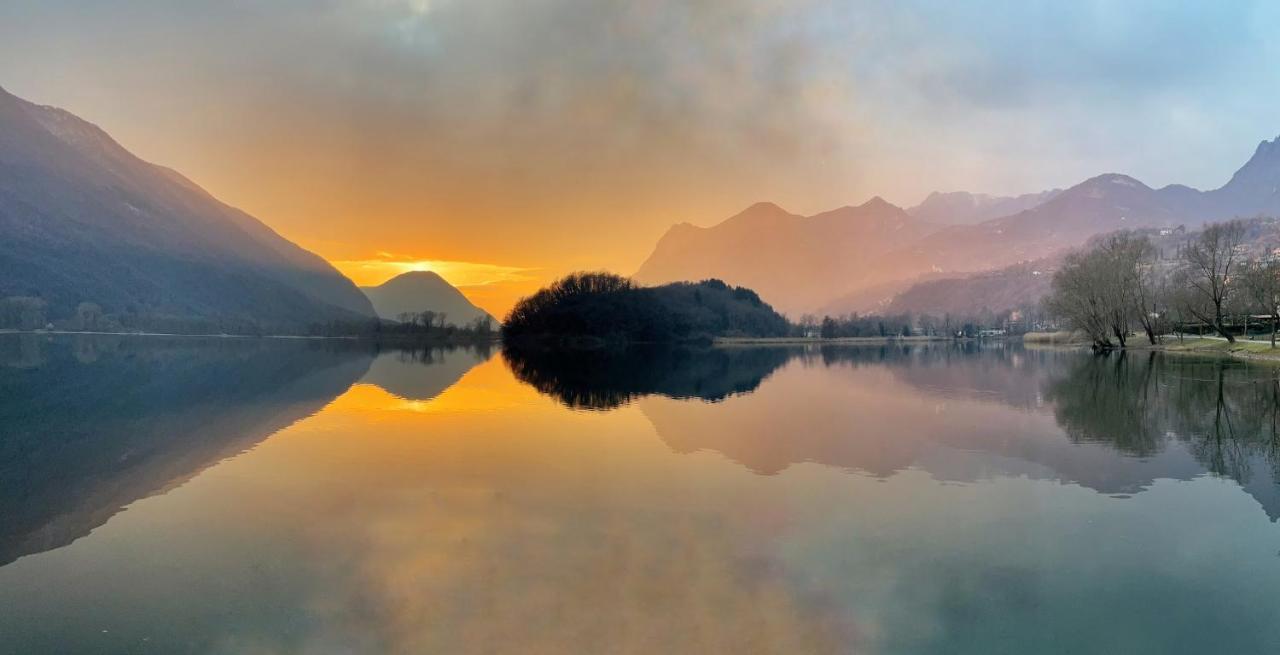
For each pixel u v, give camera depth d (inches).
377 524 734.5
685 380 2581.2
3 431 1316.4
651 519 744.3
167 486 898.7
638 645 472.7
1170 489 868.6
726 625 502.3
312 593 564.4
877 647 475.8
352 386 2224.4
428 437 1245.7
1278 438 1197.7
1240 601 548.7
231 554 652.7
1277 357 2898.6
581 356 4879.4
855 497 832.9
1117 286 4269.2
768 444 1167.0
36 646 489.1
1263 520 740.0
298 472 968.3
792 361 4175.7
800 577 587.5
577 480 918.4
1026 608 533.0
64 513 786.8
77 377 2544.3
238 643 487.5
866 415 1534.2
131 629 510.9
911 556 635.5
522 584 574.9
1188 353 3725.4
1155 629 505.4
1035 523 730.2
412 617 516.4
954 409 1624.0
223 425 1387.8
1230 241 3742.6
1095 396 1825.8
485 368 3260.3
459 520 743.7
